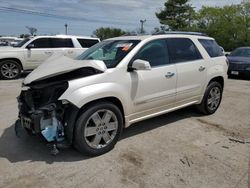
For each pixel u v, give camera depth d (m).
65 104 3.48
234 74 11.45
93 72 3.77
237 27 50.22
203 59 5.36
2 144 4.18
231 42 50.69
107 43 4.78
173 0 40.28
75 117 3.53
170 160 3.74
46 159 3.73
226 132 4.82
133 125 5.07
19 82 10.05
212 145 4.25
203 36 5.73
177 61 4.84
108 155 3.86
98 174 3.38
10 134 4.57
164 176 3.35
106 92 3.72
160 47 4.61
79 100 3.47
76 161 3.68
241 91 8.67
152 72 4.33
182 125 5.12
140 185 3.16
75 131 3.58
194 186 3.15
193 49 5.25
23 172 3.40
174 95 4.77
